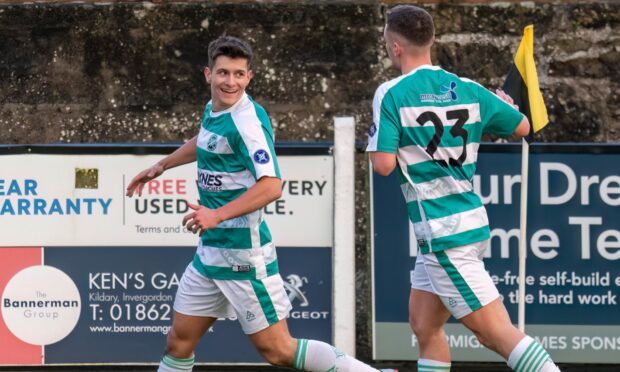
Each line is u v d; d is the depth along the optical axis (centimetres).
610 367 2272
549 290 2267
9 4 2497
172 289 2292
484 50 2500
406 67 1703
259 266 1698
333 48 2495
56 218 2289
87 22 2495
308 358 1741
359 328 2416
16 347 2295
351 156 2288
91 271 2292
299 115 2494
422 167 1662
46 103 2495
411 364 2327
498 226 2270
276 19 2495
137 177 1889
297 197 2295
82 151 2284
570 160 2267
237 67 1659
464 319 1662
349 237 2288
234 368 2317
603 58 2486
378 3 2492
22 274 2291
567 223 2269
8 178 2283
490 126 1723
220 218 1598
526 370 1614
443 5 2500
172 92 2492
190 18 2494
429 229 1653
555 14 2488
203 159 1705
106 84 2494
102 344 2297
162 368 1780
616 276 2259
